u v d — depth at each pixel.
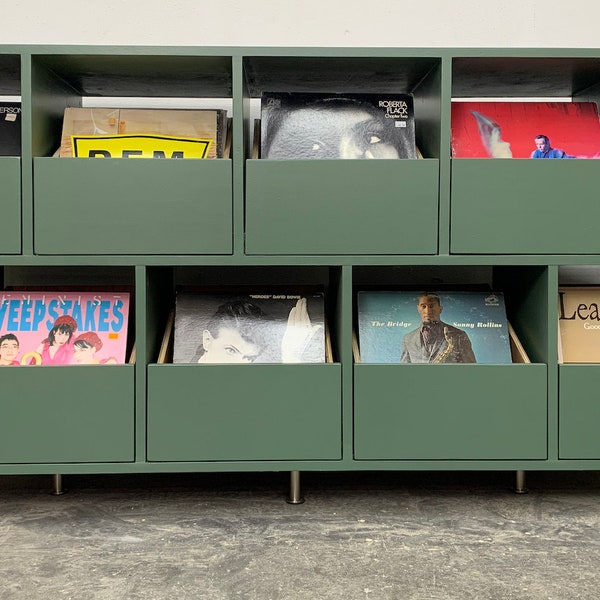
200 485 1.39
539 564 1.01
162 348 1.26
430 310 1.29
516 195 1.19
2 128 1.30
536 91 1.46
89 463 1.18
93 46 1.17
